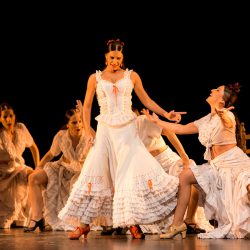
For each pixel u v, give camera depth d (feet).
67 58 69.92
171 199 34.58
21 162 53.83
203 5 67.46
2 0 68.44
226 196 34.83
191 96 68.74
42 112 70.33
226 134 35.81
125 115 35.68
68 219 34.86
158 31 68.95
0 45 69.21
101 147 35.45
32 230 46.32
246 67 66.54
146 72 69.67
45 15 69.31
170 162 42.55
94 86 36.88
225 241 31.86
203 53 67.97
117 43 36.76
